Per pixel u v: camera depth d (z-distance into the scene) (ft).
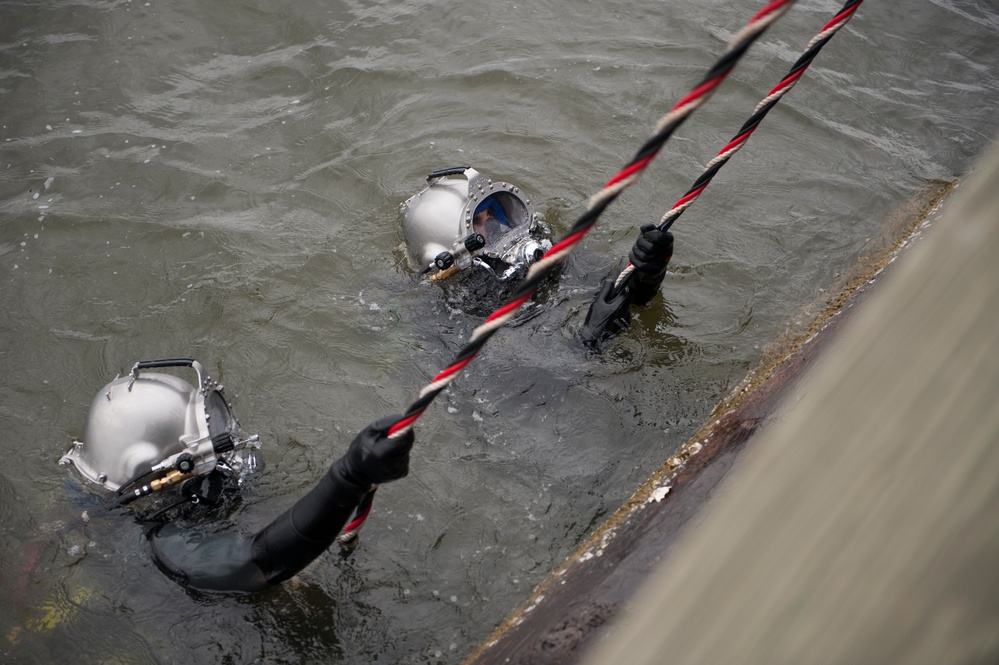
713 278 16.43
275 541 10.60
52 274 17.11
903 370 1.51
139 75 22.11
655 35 22.88
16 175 19.29
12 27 23.39
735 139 12.55
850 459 1.53
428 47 22.72
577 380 14.26
